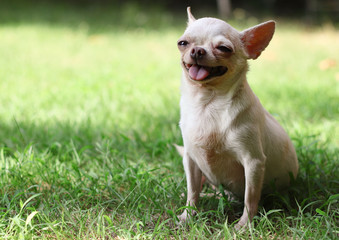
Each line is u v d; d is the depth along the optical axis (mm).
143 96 7863
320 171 4766
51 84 8781
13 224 3527
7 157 5031
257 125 3725
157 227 3578
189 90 3783
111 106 7227
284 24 18734
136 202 4078
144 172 4586
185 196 4258
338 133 6102
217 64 3436
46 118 6621
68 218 3785
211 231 3746
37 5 20141
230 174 3994
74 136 5520
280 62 11508
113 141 5523
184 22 18281
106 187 4293
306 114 6824
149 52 12539
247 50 3711
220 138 3707
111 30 15844
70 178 4531
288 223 3799
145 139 5945
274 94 8039
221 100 3656
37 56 11531
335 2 18938
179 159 5074
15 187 4316
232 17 19406
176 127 6156
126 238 3408
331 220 3750
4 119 6547
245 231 3611
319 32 16859
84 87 8375
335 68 10500
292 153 4289
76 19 17609
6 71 9648
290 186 4332
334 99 7664
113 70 10117
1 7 19219
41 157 4992
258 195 3834
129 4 19953
